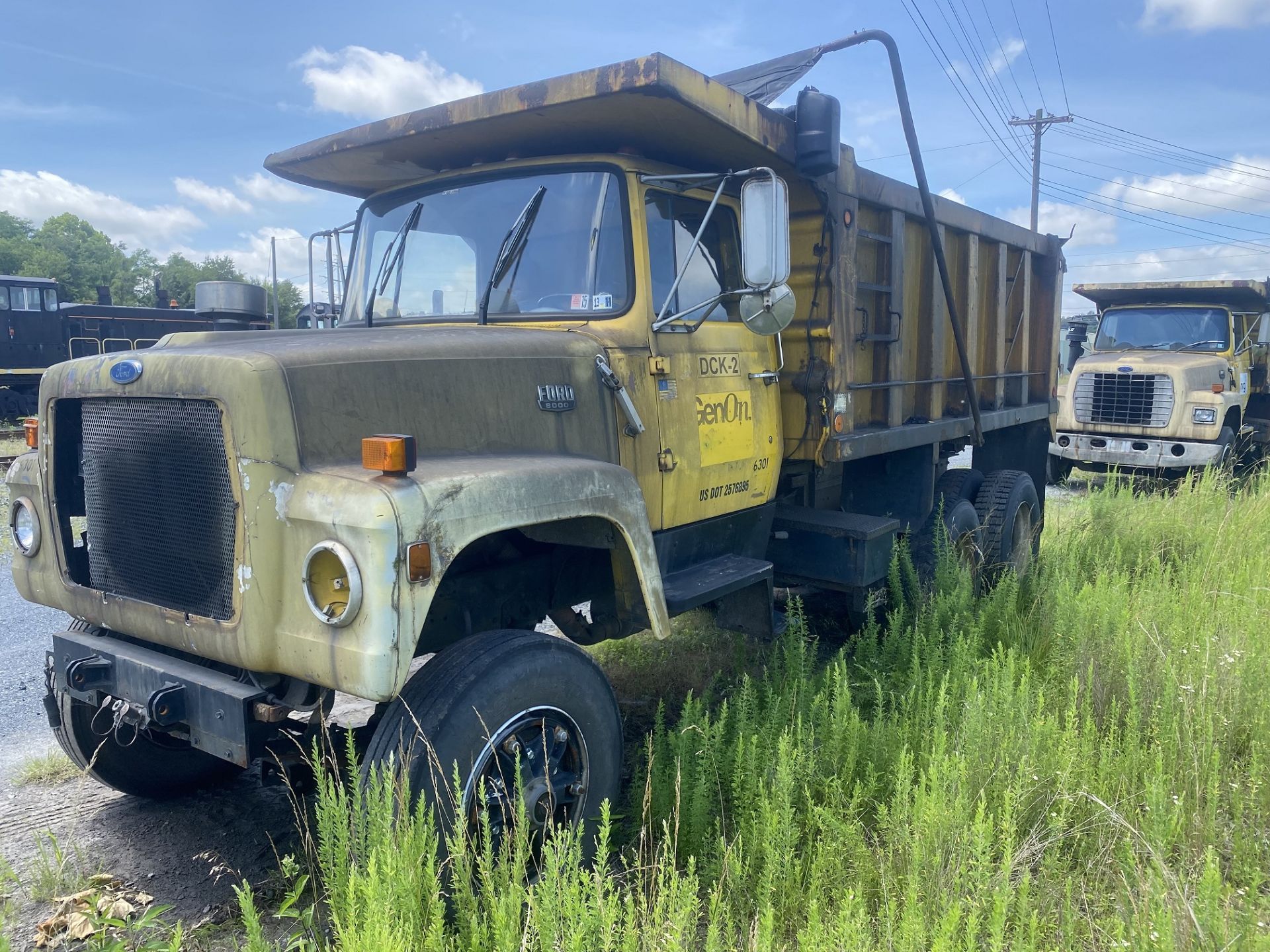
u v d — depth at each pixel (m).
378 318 4.31
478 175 4.17
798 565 5.25
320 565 2.62
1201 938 2.45
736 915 2.87
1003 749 3.41
